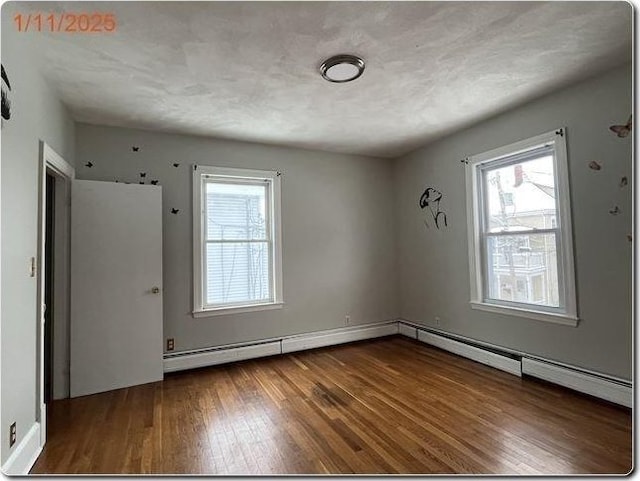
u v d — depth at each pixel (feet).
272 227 13.83
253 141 13.39
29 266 6.84
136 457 6.93
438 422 8.05
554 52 7.77
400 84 9.07
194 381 10.96
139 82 8.58
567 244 9.54
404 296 16.08
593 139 8.95
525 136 10.57
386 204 16.37
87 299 10.16
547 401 8.96
